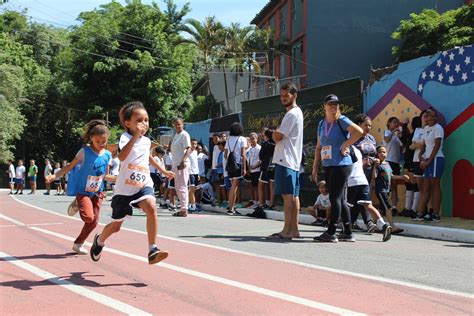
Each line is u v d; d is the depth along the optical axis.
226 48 44.78
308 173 14.23
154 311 4.46
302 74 36.34
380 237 8.93
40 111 46.03
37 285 5.39
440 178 10.02
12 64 44.44
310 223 11.61
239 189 16.69
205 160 17.38
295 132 8.60
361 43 35.81
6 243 8.08
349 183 8.94
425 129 10.14
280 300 4.77
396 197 11.30
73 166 7.18
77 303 4.72
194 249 7.47
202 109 43.22
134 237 8.67
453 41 29.27
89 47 36.94
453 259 6.75
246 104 18.41
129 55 37.50
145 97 36.94
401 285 5.31
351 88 13.19
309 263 6.46
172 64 37.72
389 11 35.91
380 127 12.37
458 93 10.35
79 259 6.75
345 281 5.50
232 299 4.81
